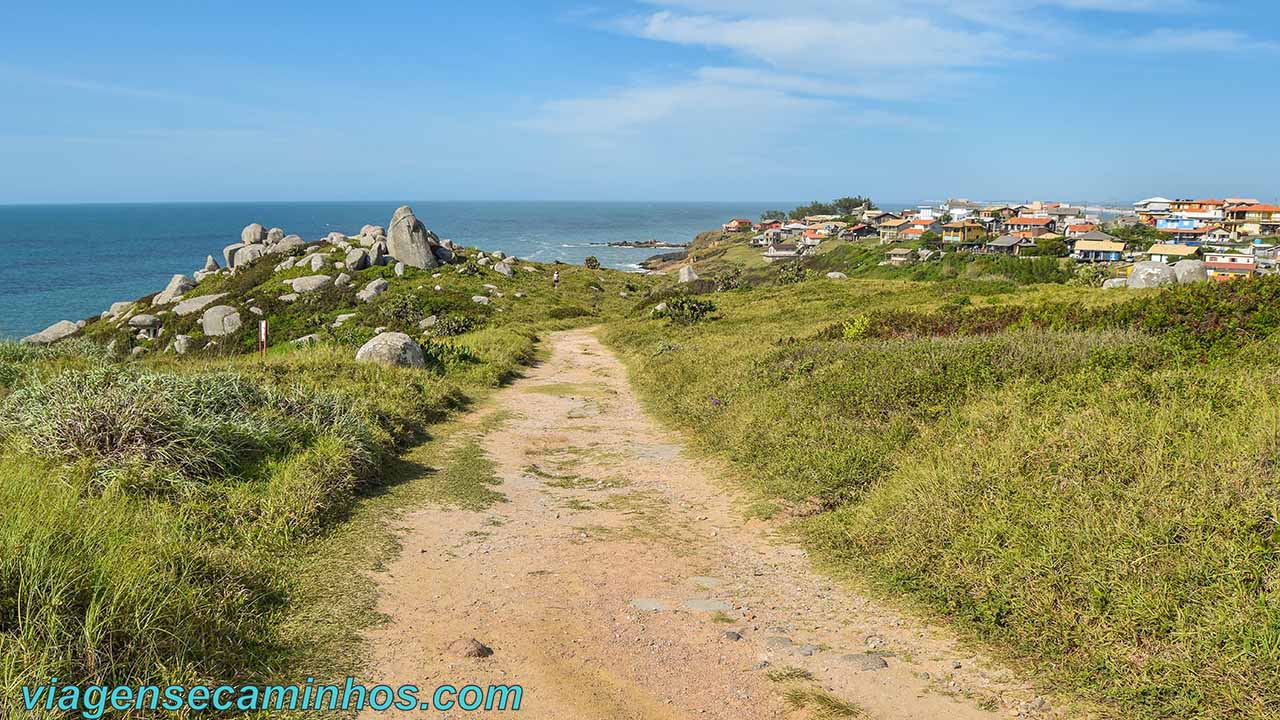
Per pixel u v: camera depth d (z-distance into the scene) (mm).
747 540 7859
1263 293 11711
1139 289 28312
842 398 10945
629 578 6762
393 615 5719
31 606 4398
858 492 8258
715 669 5000
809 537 7648
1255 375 8398
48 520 5246
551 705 4500
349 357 17969
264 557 6445
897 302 32844
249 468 8367
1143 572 4984
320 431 9836
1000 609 5461
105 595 4535
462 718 4332
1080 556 5348
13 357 14508
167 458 7816
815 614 5977
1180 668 4336
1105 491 5949
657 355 22219
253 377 13766
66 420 8039
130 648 4383
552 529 8180
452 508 8734
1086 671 4668
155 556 5480
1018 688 4711
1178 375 8562
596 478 10523
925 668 5016
